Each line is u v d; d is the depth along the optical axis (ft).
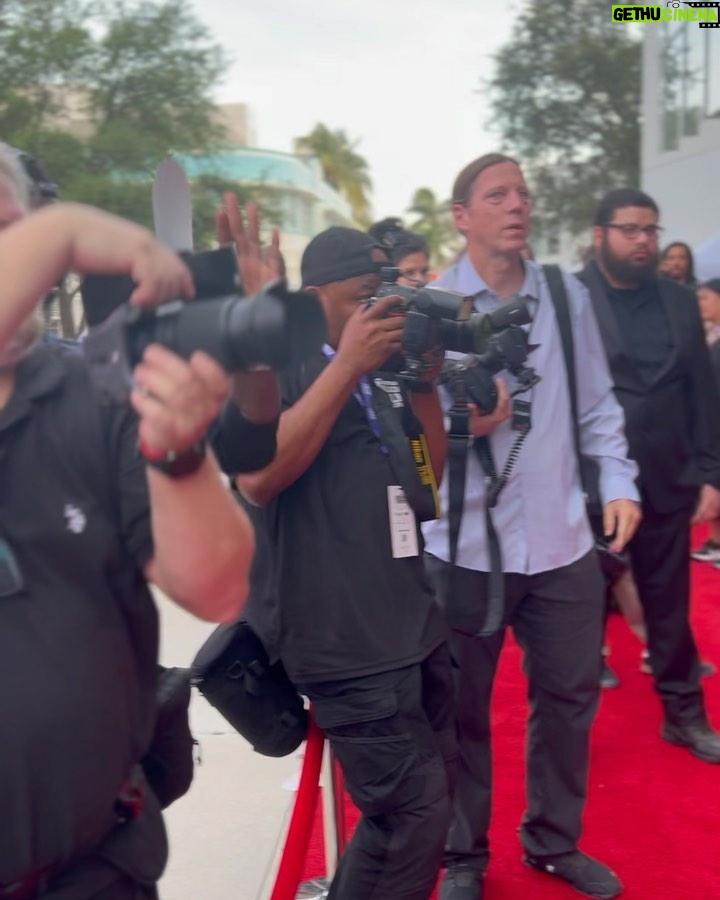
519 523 9.53
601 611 9.91
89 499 4.49
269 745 7.84
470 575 9.50
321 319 4.01
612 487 10.09
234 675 7.72
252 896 10.07
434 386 8.01
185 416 3.75
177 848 10.97
